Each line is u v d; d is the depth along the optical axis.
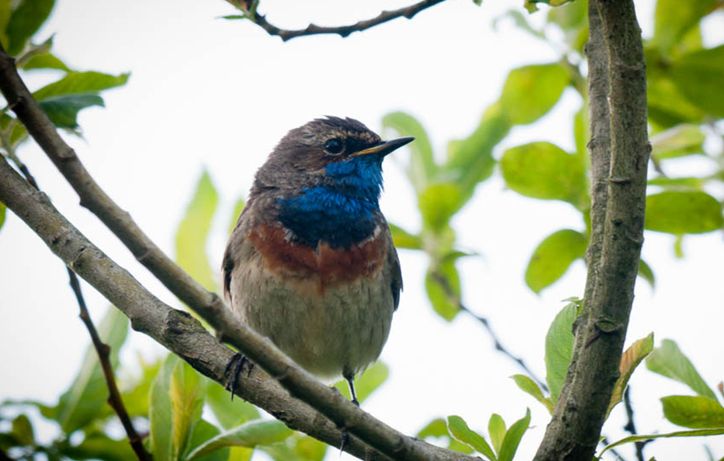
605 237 7.87
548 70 12.56
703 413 8.89
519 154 11.23
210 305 6.80
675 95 12.41
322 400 7.39
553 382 8.75
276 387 8.98
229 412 11.09
